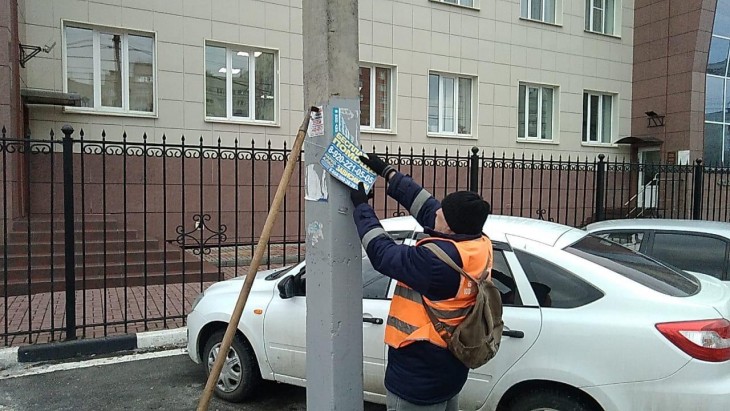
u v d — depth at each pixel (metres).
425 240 2.56
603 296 3.29
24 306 7.04
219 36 10.93
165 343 5.99
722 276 5.39
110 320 6.54
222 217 10.96
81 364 5.41
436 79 13.68
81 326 5.81
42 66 9.49
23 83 9.27
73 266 5.76
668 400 3.00
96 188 9.87
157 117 10.41
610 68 16.36
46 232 8.52
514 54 14.52
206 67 11.05
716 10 15.82
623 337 3.12
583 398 3.22
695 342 3.00
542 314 3.34
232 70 11.33
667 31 16.00
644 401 3.04
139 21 10.23
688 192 15.52
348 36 2.77
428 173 13.30
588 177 15.77
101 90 10.20
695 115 15.70
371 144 12.62
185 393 4.71
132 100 10.42
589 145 16.09
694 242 5.64
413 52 13.05
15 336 5.86
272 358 4.28
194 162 10.70
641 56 16.66
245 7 11.14
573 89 15.62
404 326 2.55
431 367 2.49
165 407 4.44
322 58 2.73
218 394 4.59
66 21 9.68
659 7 16.16
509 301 3.47
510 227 3.82
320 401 2.84
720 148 16.52
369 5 12.47
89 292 7.89
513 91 14.57
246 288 2.81
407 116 13.06
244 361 4.44
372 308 3.82
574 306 3.32
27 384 4.90
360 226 2.64
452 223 2.57
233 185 11.06
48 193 9.37
